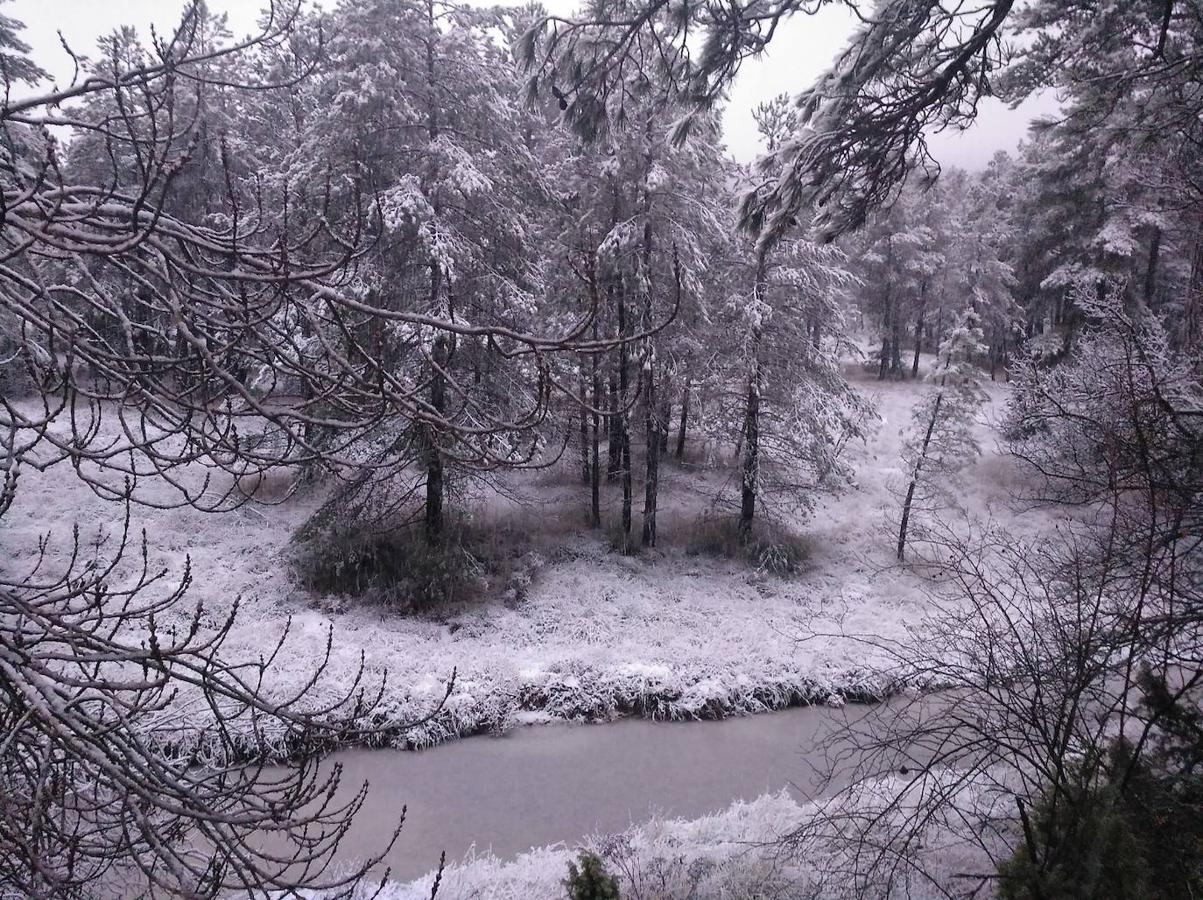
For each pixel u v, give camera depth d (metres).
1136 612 4.86
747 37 6.00
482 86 15.66
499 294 16.03
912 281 41.16
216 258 4.75
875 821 6.91
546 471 25.05
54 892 3.11
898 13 5.37
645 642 16.00
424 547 17.38
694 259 18.14
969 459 20.38
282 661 13.63
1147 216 18.73
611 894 5.34
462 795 11.15
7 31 16.22
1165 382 6.42
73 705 3.13
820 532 22.62
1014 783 8.21
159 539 17.88
